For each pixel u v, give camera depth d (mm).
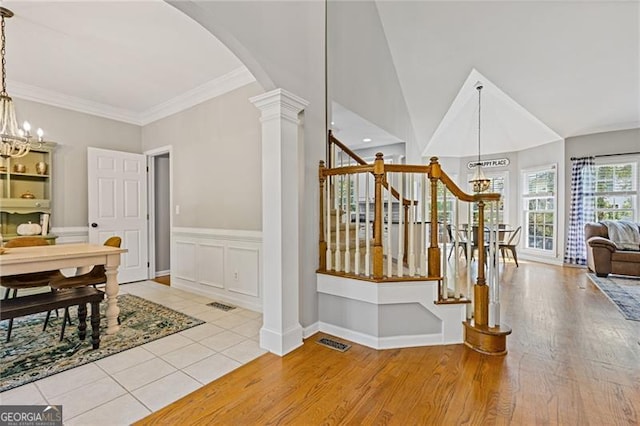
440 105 5910
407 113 6160
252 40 2109
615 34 3828
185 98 4023
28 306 2098
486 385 1883
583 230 5742
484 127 6871
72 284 2619
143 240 4715
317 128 2791
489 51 4539
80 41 2793
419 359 2227
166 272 5137
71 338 2557
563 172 6035
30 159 3836
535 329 2768
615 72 4328
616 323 2904
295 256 2449
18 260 2137
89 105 4246
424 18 4441
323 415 1619
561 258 6059
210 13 1825
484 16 4113
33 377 1969
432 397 1767
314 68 2754
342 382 1928
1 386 1865
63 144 4059
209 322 2953
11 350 2338
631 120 5281
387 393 1810
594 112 5191
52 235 3783
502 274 5176
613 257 4824
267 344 2379
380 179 2441
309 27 2691
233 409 1670
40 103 3863
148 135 4695
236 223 3529
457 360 2209
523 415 1606
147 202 4801
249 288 3396
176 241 4266
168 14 2418
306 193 2639
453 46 4668
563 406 1679
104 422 1563
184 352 2330
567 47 4152
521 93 5254
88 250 2582
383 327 2434
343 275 2592
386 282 2408
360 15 4191
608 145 5594
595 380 1934
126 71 3381
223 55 3051
